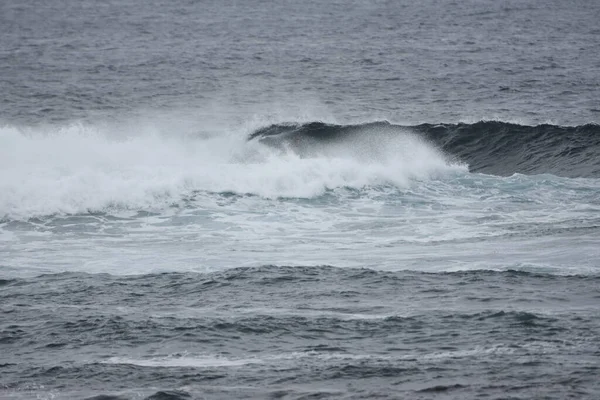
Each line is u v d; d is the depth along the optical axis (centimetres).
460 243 8294
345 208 9800
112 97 17775
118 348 5719
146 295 6806
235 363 5453
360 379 5169
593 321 5981
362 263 7712
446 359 5419
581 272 7144
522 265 7400
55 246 8450
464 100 17275
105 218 9369
